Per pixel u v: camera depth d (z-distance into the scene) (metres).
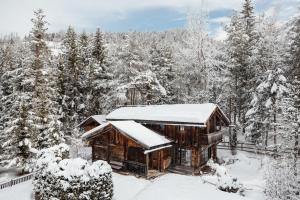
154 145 24.81
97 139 28.72
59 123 30.91
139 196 20.64
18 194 21.03
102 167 19.62
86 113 42.97
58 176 18.47
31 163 26.28
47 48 34.38
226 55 38.47
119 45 43.69
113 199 20.20
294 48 32.12
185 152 29.28
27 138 27.06
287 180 19.31
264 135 34.47
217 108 29.56
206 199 19.91
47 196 18.84
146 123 29.55
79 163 19.25
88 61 46.03
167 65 45.00
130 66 40.47
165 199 19.95
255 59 35.28
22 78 36.62
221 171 23.50
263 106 33.38
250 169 29.14
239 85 36.53
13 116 32.12
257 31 38.44
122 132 25.61
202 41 38.81
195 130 27.50
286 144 24.72
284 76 32.59
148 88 40.88
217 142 30.73
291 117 24.28
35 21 33.41
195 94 38.88
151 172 26.45
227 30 39.50
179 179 24.66
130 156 27.48
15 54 48.06
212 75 37.59
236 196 20.53
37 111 29.91
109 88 43.28
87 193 18.41
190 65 39.16
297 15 32.44
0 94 41.34
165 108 30.98
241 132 42.19
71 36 43.56
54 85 36.69
